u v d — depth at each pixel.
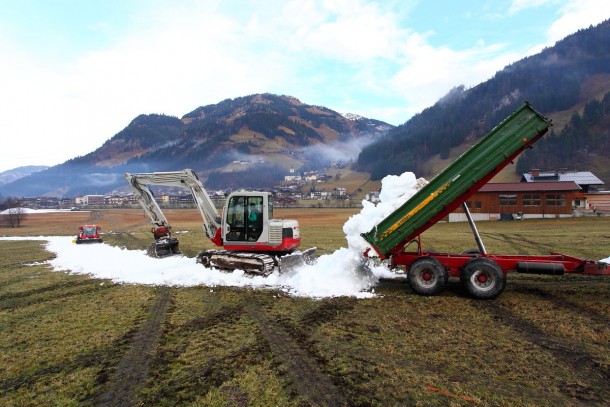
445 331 7.40
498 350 6.52
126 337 7.54
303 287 10.61
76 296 11.02
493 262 9.34
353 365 6.04
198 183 13.91
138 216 80.25
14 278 14.34
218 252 12.78
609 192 44.94
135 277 12.95
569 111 179.88
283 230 12.16
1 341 7.59
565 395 5.14
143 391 5.42
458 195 9.55
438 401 4.99
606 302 9.05
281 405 4.96
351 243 10.55
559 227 30.17
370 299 9.67
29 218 78.44
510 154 9.23
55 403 5.20
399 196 10.41
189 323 8.24
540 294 9.82
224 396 5.22
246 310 9.05
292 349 6.70
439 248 19.56
